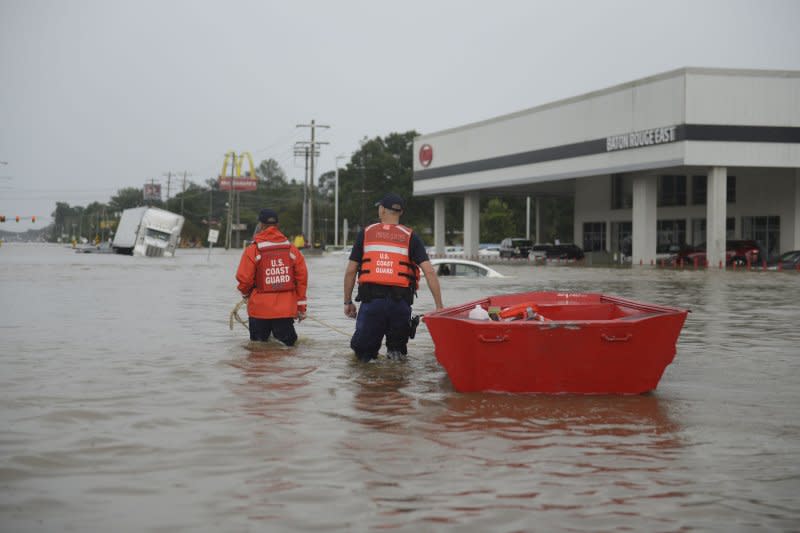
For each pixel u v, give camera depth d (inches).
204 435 200.8
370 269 323.3
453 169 2463.1
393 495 156.9
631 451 190.4
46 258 2139.5
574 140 1968.5
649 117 1736.0
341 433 205.0
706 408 241.8
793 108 1662.2
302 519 143.9
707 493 159.5
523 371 259.6
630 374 260.2
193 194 6973.4
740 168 1857.8
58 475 167.8
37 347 362.9
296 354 346.0
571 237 3806.6
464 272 1124.5
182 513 146.4
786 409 240.2
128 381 275.9
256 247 373.4
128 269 1370.6
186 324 467.5
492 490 160.4
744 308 627.8
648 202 1824.6
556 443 197.5
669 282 1056.8
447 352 263.4
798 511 149.6
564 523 142.7
